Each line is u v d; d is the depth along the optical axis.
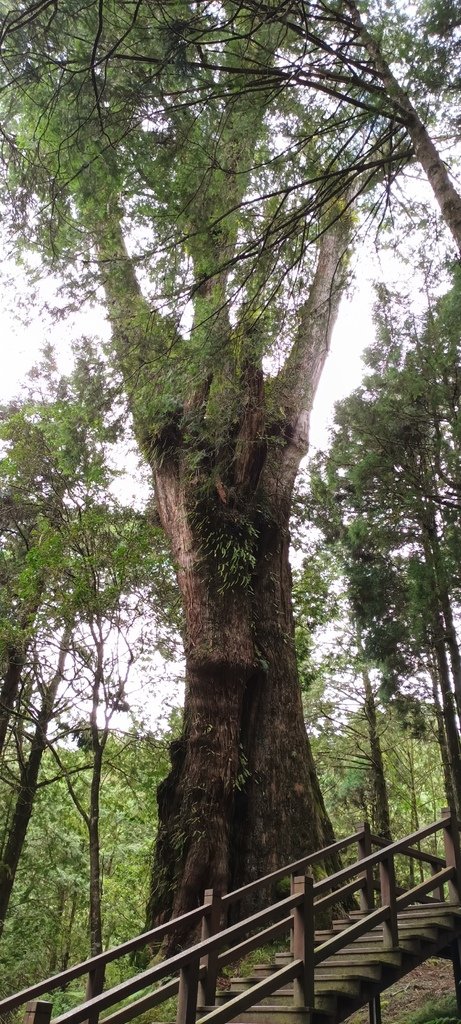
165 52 5.65
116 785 15.74
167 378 7.50
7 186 6.51
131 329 7.57
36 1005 3.56
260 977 5.76
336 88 6.86
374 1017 5.89
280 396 11.48
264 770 9.74
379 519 12.03
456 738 12.44
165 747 11.63
